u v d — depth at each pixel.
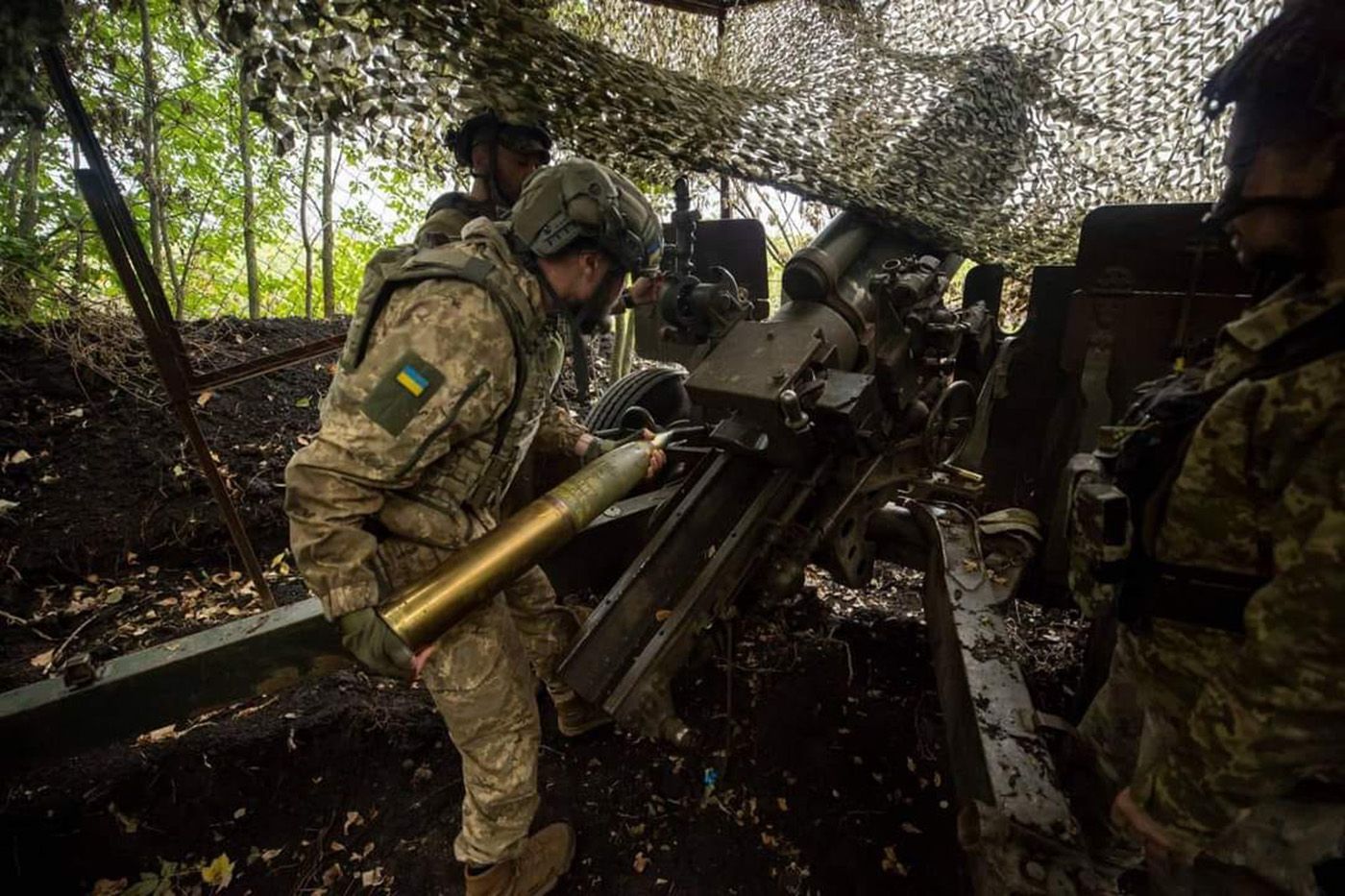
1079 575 1.19
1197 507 0.95
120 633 2.91
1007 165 2.53
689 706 2.54
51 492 3.44
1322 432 0.81
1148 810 1.08
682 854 2.07
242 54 1.48
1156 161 2.55
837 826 2.14
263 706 2.44
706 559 1.85
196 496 3.53
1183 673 1.03
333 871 2.03
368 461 1.27
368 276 1.55
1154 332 2.12
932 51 2.79
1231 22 2.24
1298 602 0.82
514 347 1.39
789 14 3.06
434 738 2.38
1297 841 1.00
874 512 2.10
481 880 1.77
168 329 2.09
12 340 4.02
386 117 1.78
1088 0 2.53
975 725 1.42
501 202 2.08
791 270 2.03
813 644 2.82
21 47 1.38
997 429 2.60
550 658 2.18
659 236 1.52
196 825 2.13
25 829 2.03
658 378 3.17
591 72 1.61
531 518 1.46
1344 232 0.83
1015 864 1.13
